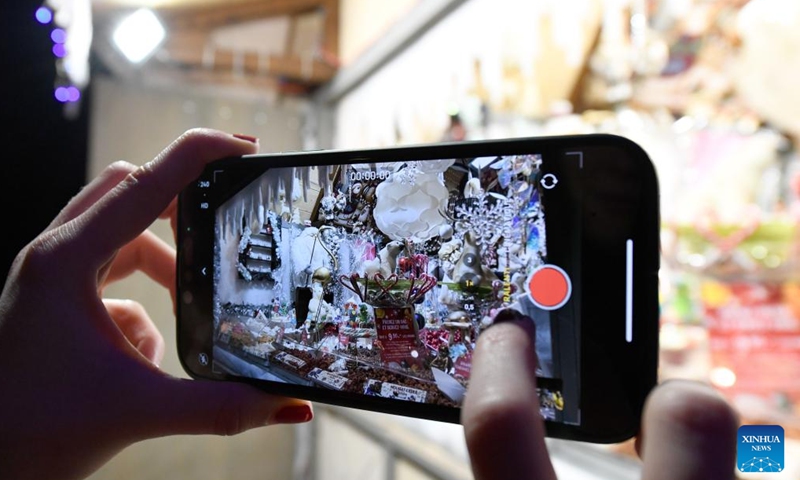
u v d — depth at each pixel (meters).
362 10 1.19
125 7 1.14
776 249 0.49
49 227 0.44
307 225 0.42
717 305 0.54
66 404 0.35
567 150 0.34
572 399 0.33
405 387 0.38
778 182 0.49
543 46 0.70
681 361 0.56
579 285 0.33
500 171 0.37
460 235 0.38
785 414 0.48
